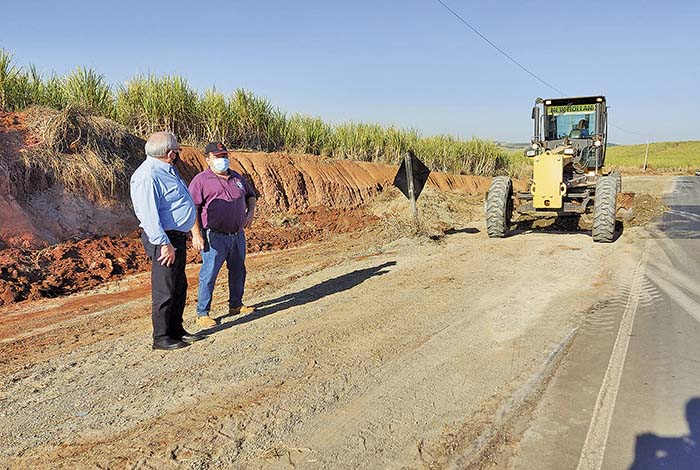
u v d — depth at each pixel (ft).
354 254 30.60
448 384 13.17
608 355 14.90
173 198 15.21
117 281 24.72
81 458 10.08
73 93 38.04
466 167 88.48
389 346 15.76
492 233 35.50
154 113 41.88
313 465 9.82
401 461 9.96
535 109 40.93
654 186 89.45
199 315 18.01
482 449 10.34
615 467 9.78
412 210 35.42
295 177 45.70
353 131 66.74
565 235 36.73
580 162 40.27
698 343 15.78
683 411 11.76
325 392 12.76
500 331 16.98
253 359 14.84
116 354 15.37
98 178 30.50
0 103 33.24
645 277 23.99
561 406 12.01
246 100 50.16
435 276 24.58
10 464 9.91
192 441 10.64
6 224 25.77
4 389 13.05
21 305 20.83
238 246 18.37
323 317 18.61
